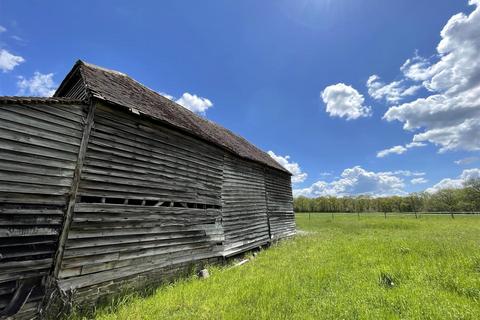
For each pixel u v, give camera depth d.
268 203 16.19
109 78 8.71
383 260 8.79
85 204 5.86
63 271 5.29
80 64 7.80
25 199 4.92
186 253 8.53
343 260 9.25
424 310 4.67
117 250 6.39
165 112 9.24
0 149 4.70
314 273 7.63
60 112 5.67
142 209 7.19
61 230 5.38
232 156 12.49
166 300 5.86
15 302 4.57
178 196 8.47
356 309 4.92
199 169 9.70
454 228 20.64
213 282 7.22
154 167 7.70
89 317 5.35
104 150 6.41
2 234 4.58
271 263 9.75
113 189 6.45
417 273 6.97
